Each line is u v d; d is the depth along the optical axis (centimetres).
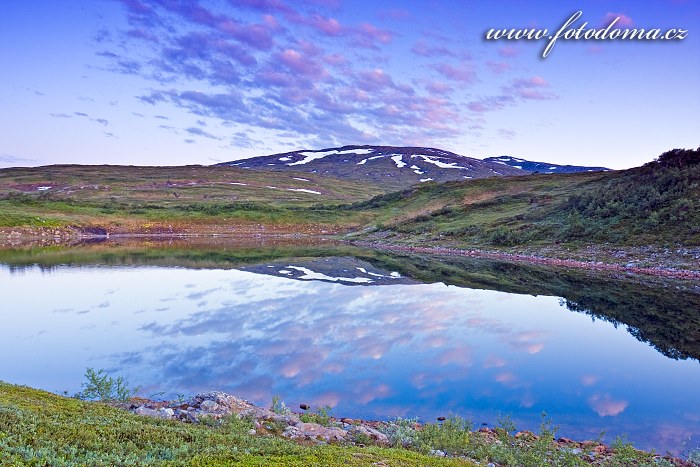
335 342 2517
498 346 2534
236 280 4616
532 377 2052
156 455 864
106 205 13150
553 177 12488
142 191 18300
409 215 11912
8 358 2189
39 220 10588
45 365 2092
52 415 1021
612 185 8006
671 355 2420
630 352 2466
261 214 13388
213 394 1499
